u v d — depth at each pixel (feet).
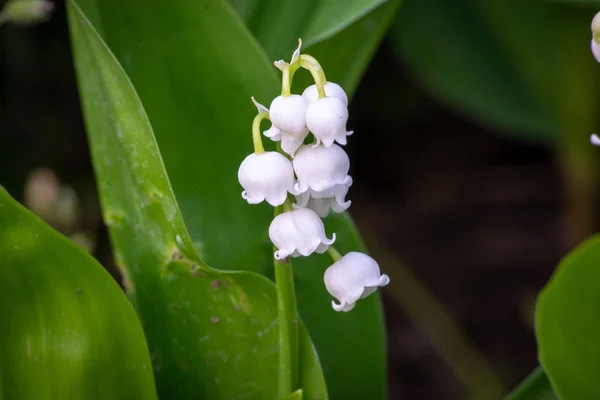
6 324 1.00
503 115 2.07
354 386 1.11
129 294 1.07
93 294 1.00
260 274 1.05
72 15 1.02
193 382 1.07
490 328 2.11
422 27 2.04
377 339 1.11
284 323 0.99
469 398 1.97
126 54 1.06
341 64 1.14
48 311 1.00
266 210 1.09
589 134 1.95
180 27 1.05
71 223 1.37
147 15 1.05
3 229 0.97
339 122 0.92
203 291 1.04
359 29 1.13
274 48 1.11
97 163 1.05
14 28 1.95
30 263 0.99
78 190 1.98
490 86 2.06
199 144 1.08
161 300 1.06
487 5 1.95
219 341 1.06
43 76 2.03
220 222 1.09
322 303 1.10
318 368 1.01
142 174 1.02
